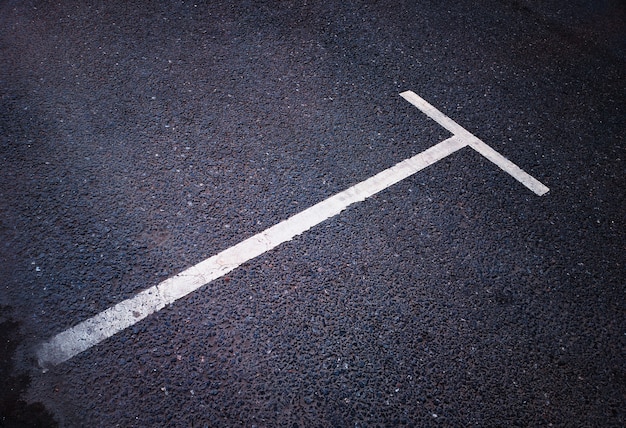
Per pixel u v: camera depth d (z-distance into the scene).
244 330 3.36
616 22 6.68
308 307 3.51
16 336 3.22
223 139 4.56
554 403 3.22
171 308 3.43
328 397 3.13
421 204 4.24
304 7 6.27
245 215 4.01
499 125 5.04
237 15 6.02
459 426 3.08
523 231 4.15
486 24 6.37
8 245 3.65
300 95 5.09
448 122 5.00
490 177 4.53
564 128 5.09
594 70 5.86
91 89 4.90
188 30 5.72
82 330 3.28
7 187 4.00
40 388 3.03
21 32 5.45
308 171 4.38
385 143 4.71
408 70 5.55
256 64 5.39
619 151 4.92
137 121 4.64
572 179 4.61
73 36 5.48
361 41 5.86
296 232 3.94
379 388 3.19
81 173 4.16
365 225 4.04
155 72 5.16
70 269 3.56
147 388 3.07
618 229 4.26
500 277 3.83
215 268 3.67
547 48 6.10
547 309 3.68
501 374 3.32
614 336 3.59
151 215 3.94
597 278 3.91
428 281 3.74
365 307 3.55
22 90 4.81
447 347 3.41
